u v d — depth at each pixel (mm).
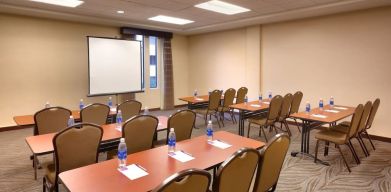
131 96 7629
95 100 7094
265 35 6895
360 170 3529
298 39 6219
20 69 5848
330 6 4895
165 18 6484
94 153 2422
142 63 7926
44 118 3287
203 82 8805
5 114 5719
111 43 6617
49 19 6176
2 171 3518
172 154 2129
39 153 2219
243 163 1627
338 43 5547
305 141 4074
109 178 1654
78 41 6703
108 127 3141
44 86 6207
